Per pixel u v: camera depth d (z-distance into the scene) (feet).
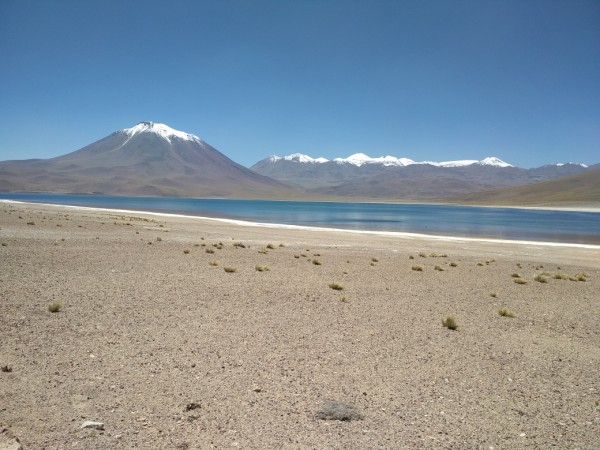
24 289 46.70
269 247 107.45
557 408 24.80
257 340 34.71
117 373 26.66
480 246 137.59
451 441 20.59
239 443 19.52
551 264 99.71
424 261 94.07
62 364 27.50
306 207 647.15
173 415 21.81
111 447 18.62
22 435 19.10
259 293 52.54
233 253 91.09
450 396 25.88
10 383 24.29
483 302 54.54
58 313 38.83
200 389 25.03
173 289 51.85
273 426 21.20
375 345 35.04
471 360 32.60
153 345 32.12
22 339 31.53
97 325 36.14
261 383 26.32
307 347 33.60
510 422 22.86
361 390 26.07
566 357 34.40
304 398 24.53
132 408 22.33
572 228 249.96
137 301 44.98
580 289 67.56
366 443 20.04
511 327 43.01
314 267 76.79
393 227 237.25
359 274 71.67
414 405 24.40
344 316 43.98
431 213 489.26
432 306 50.72
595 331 42.75
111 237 107.04
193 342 33.35
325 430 21.07
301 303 48.67
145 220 192.03
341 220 301.02
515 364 32.22
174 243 103.45
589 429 22.33
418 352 33.83
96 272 59.67
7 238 88.89
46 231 109.91
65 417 20.98
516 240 167.84
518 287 66.74
